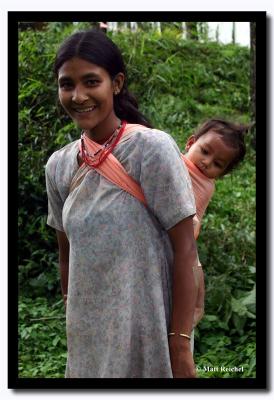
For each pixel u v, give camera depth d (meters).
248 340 4.81
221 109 7.90
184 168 2.42
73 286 2.43
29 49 5.68
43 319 5.07
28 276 5.79
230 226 5.96
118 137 2.42
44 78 5.68
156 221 2.41
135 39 5.87
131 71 5.56
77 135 5.46
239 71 8.72
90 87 2.35
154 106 5.71
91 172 2.43
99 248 2.37
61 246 2.83
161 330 2.36
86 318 2.41
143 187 2.35
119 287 2.35
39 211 5.83
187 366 2.39
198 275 2.68
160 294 2.37
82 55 2.33
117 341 2.35
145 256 2.37
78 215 2.41
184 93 7.65
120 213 2.36
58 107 5.62
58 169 2.60
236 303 4.95
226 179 7.11
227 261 5.42
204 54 8.57
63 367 4.45
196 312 2.77
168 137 2.40
